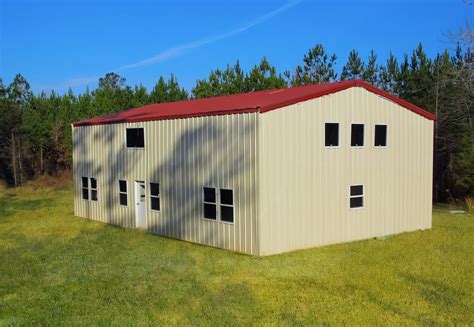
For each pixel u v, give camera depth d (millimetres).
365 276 11914
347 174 16656
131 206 20078
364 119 17141
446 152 29281
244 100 17281
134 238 17625
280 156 14727
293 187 15086
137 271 12570
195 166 16578
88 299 10289
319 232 15852
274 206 14602
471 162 25516
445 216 22828
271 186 14508
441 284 11219
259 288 10992
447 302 10000
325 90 15906
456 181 27203
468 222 20953
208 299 10234
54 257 14336
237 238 15016
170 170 17734
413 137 18797
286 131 14867
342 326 8750
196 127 16469
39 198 31250
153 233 18734
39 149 42031
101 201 22047
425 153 19281
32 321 9031
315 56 35031
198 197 16500
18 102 46406
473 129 26094
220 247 15648
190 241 16906
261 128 14219
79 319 9141
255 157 14289
